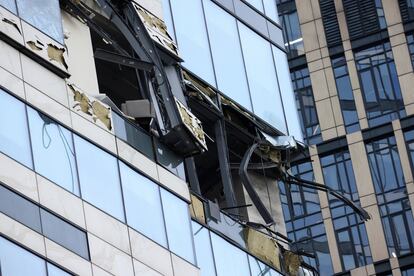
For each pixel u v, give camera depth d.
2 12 42.56
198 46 53.78
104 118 44.75
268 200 55.09
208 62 54.03
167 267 44.81
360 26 99.06
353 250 92.56
